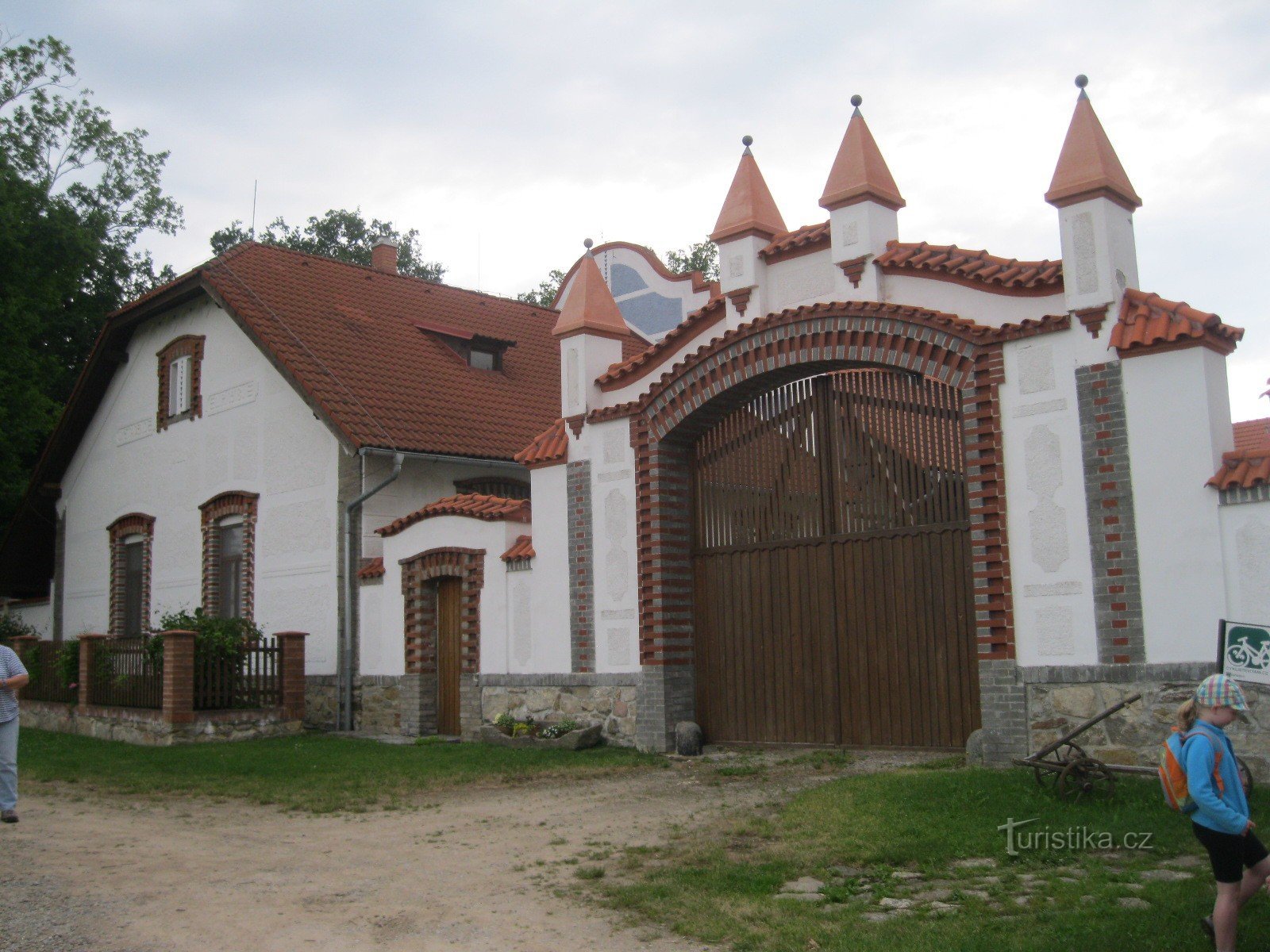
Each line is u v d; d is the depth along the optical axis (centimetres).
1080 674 1076
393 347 2212
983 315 1192
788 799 1048
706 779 1210
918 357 1223
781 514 1411
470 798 1155
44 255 2600
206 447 2267
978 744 1145
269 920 689
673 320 2616
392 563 1819
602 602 1519
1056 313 1133
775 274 1384
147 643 1816
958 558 1248
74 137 2994
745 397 1441
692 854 838
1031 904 670
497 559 1652
